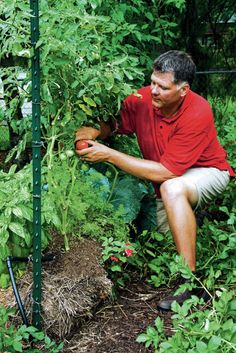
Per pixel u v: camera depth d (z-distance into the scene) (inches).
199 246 149.5
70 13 123.3
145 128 149.1
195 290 142.6
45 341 117.0
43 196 137.9
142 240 162.4
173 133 144.3
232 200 184.2
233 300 117.9
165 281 148.3
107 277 141.9
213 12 213.9
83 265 134.2
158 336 114.1
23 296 128.6
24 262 140.3
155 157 150.8
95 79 123.8
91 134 140.0
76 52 125.0
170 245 157.2
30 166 149.8
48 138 134.5
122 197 159.2
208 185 147.2
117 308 139.1
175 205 138.9
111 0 166.6
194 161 144.8
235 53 221.9
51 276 130.7
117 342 127.7
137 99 148.3
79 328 131.1
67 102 128.7
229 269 146.5
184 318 113.3
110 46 157.1
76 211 138.2
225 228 172.7
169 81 135.9
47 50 112.7
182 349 109.0
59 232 142.6
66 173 138.1
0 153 238.1
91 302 131.1
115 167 166.2
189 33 213.8
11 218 137.3
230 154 192.5
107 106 140.6
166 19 197.8
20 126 143.9
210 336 107.5
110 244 143.9
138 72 135.4
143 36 176.9
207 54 220.2
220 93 223.9
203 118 143.6
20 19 120.0
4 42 121.6
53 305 125.6
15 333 116.0
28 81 132.6
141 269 153.4
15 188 141.8
